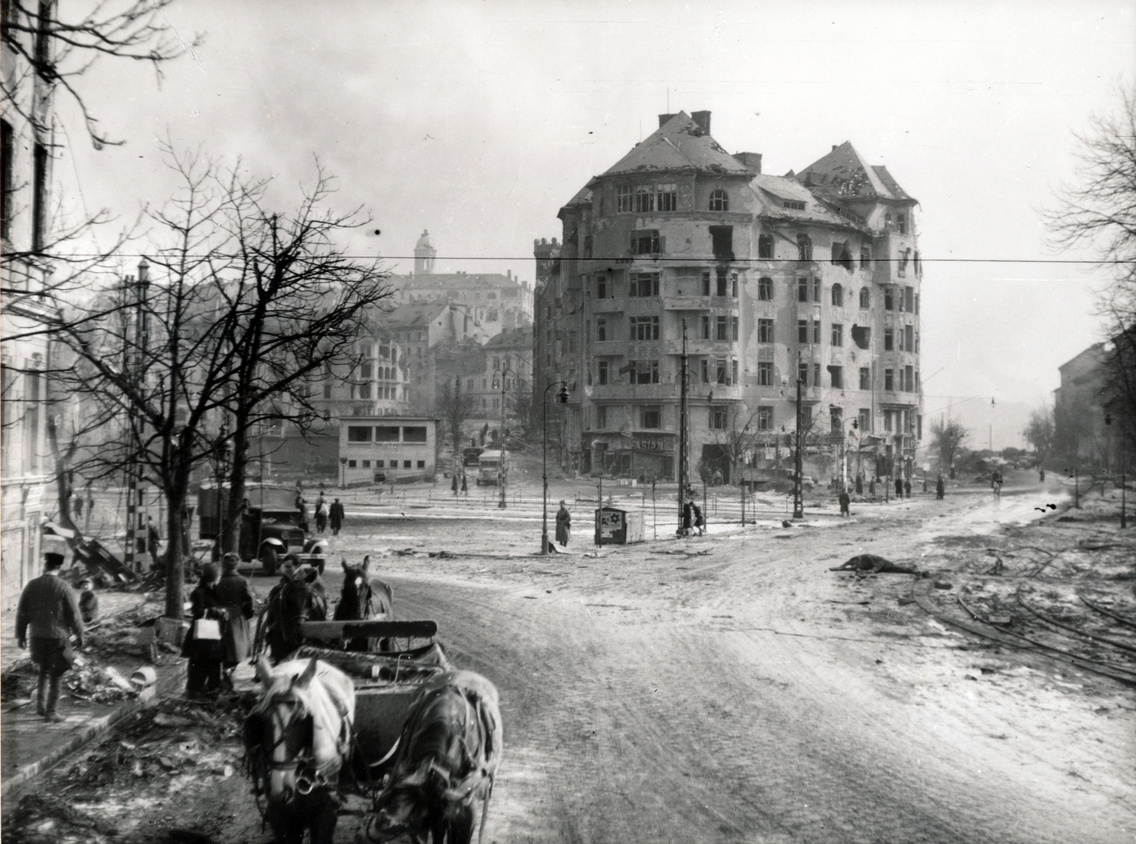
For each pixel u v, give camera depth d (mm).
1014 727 12758
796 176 100250
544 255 120062
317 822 6934
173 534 16078
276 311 17969
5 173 16000
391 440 89188
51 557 11445
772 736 12039
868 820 9109
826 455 85875
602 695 14172
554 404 104375
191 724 11289
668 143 84688
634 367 83938
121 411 18094
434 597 24719
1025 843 8625
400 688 8289
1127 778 10656
